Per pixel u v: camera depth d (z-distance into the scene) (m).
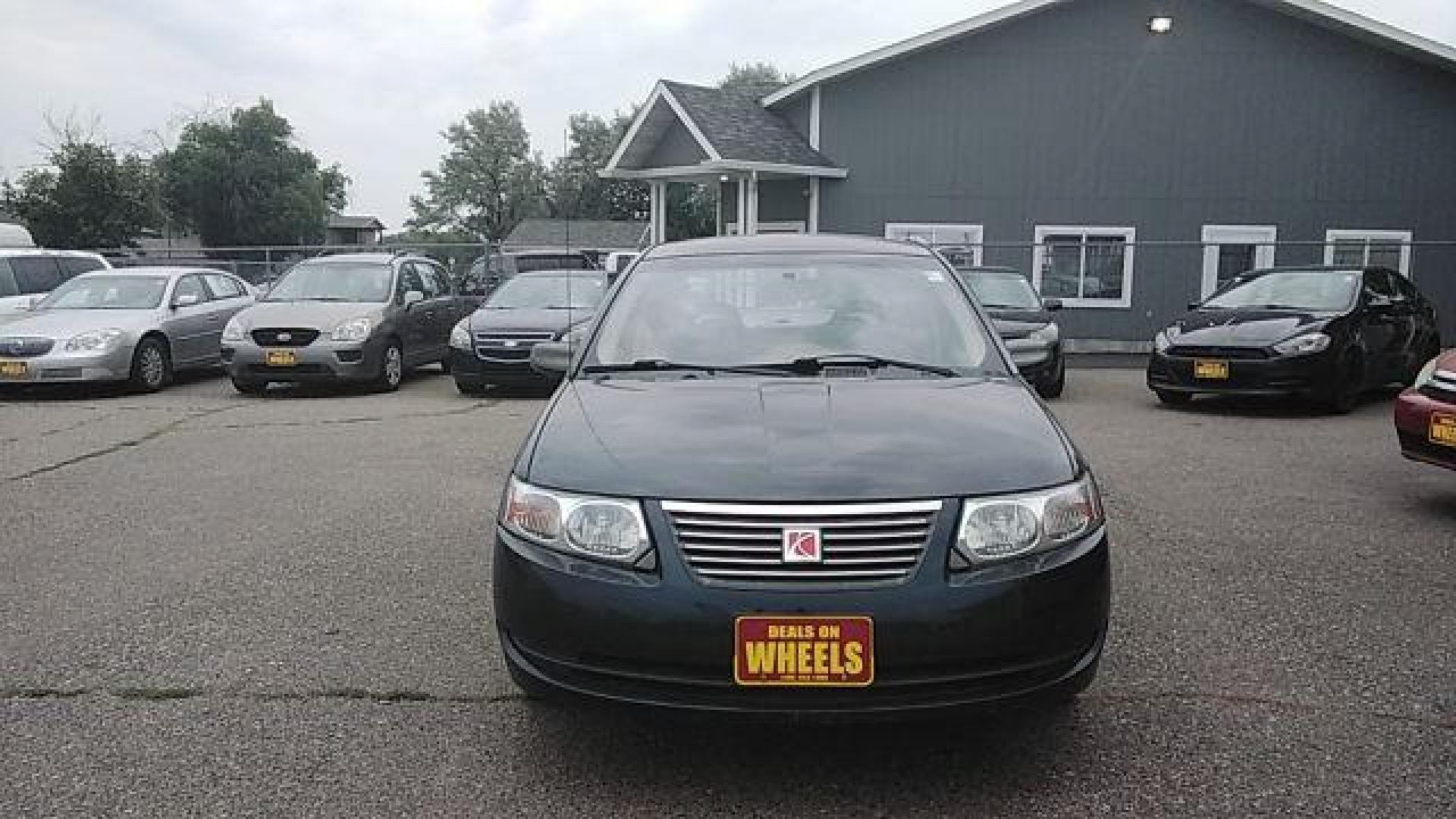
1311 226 19.03
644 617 2.78
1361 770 3.05
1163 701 3.51
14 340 11.50
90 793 2.96
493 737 3.30
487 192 85.31
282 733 3.33
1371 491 6.58
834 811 2.85
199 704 3.54
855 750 3.19
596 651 2.84
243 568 5.06
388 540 5.53
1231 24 18.73
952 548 2.80
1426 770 3.05
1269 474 7.12
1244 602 4.49
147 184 46.56
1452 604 4.45
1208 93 18.92
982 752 3.17
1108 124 19.11
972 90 19.33
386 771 3.08
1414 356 11.45
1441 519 5.88
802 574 2.76
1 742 3.28
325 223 66.12
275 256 32.28
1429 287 19.03
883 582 2.76
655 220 20.72
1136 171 19.17
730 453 3.02
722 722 2.77
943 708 2.76
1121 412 10.33
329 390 12.47
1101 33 18.95
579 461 3.08
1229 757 3.13
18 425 9.62
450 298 14.12
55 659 3.94
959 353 3.98
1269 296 10.95
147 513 6.15
